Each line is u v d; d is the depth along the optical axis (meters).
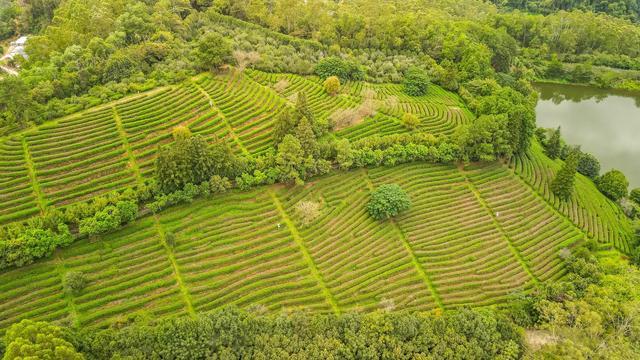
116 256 62.44
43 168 70.75
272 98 94.06
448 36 127.31
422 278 67.62
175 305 58.19
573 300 61.97
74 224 63.06
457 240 74.31
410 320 54.59
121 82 88.06
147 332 49.50
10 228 59.19
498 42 136.62
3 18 151.12
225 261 64.38
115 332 50.00
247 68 102.06
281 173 74.50
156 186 68.19
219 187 70.56
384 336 52.59
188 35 110.50
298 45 117.56
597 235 80.38
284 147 74.69
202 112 86.88
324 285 64.19
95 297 57.53
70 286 56.31
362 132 90.25
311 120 82.94
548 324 58.19
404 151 83.31
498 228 78.00
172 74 92.75
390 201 72.56
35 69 87.00
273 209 73.19
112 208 63.53
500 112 92.81
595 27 158.75
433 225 76.19
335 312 60.88
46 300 56.16
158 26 106.06
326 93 100.00
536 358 52.03
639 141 118.75
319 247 68.94
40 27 144.38
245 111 89.19
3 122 74.94
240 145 81.75
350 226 72.75
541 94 147.62
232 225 69.31
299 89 99.69
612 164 108.06
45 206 65.69
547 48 158.62
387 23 126.38
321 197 76.56
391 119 95.06
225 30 117.56
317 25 124.06
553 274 71.31
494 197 83.56
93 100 83.56
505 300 66.31
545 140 107.31
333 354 50.62
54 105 80.00
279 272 64.44
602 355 52.62
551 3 196.38
